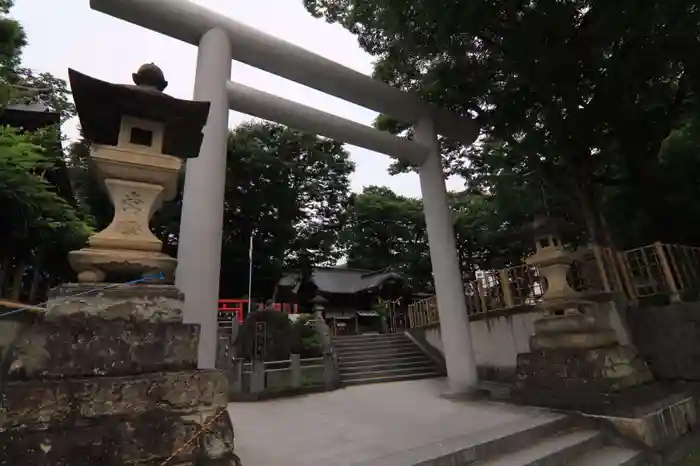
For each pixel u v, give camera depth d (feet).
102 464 8.69
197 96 22.86
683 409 20.45
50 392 8.76
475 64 31.12
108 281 10.95
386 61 37.52
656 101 31.60
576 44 26.50
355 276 102.06
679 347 23.41
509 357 31.22
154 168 12.00
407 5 27.68
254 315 43.65
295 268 102.01
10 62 29.58
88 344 9.51
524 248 65.36
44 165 21.40
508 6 25.64
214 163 21.63
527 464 13.85
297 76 28.71
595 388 20.26
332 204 109.81
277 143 98.32
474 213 76.38
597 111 29.55
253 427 19.42
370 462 12.86
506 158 41.47
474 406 23.29
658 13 23.03
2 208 19.86
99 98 11.37
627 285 27.27
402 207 107.45
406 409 23.38
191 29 23.99
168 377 10.02
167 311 10.68
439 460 13.20
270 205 94.38
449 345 30.12
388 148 32.35
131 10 22.16
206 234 20.15
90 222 34.96
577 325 22.38
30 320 10.44
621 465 15.20
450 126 35.70
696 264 28.84
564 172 35.88
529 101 30.40
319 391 32.53
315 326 46.14
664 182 34.53
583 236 38.73
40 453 8.32
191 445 9.68
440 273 31.68
